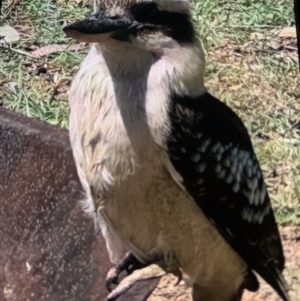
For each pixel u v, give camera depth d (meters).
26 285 1.05
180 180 0.85
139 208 0.87
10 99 1.56
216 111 0.89
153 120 0.83
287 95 1.56
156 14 0.84
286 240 1.21
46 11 1.85
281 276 0.97
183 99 0.85
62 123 1.47
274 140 1.42
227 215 0.90
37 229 1.06
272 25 1.79
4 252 1.08
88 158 0.86
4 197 1.09
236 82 1.60
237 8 1.84
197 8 1.81
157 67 0.84
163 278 1.14
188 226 0.89
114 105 0.84
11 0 1.87
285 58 1.67
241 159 0.92
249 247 0.93
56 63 1.68
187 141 0.85
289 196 1.28
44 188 1.07
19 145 1.10
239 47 1.71
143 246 0.92
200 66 0.88
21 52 1.72
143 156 0.84
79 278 1.01
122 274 0.96
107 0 0.84
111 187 0.86
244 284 0.98
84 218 1.03
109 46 0.84
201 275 0.94
